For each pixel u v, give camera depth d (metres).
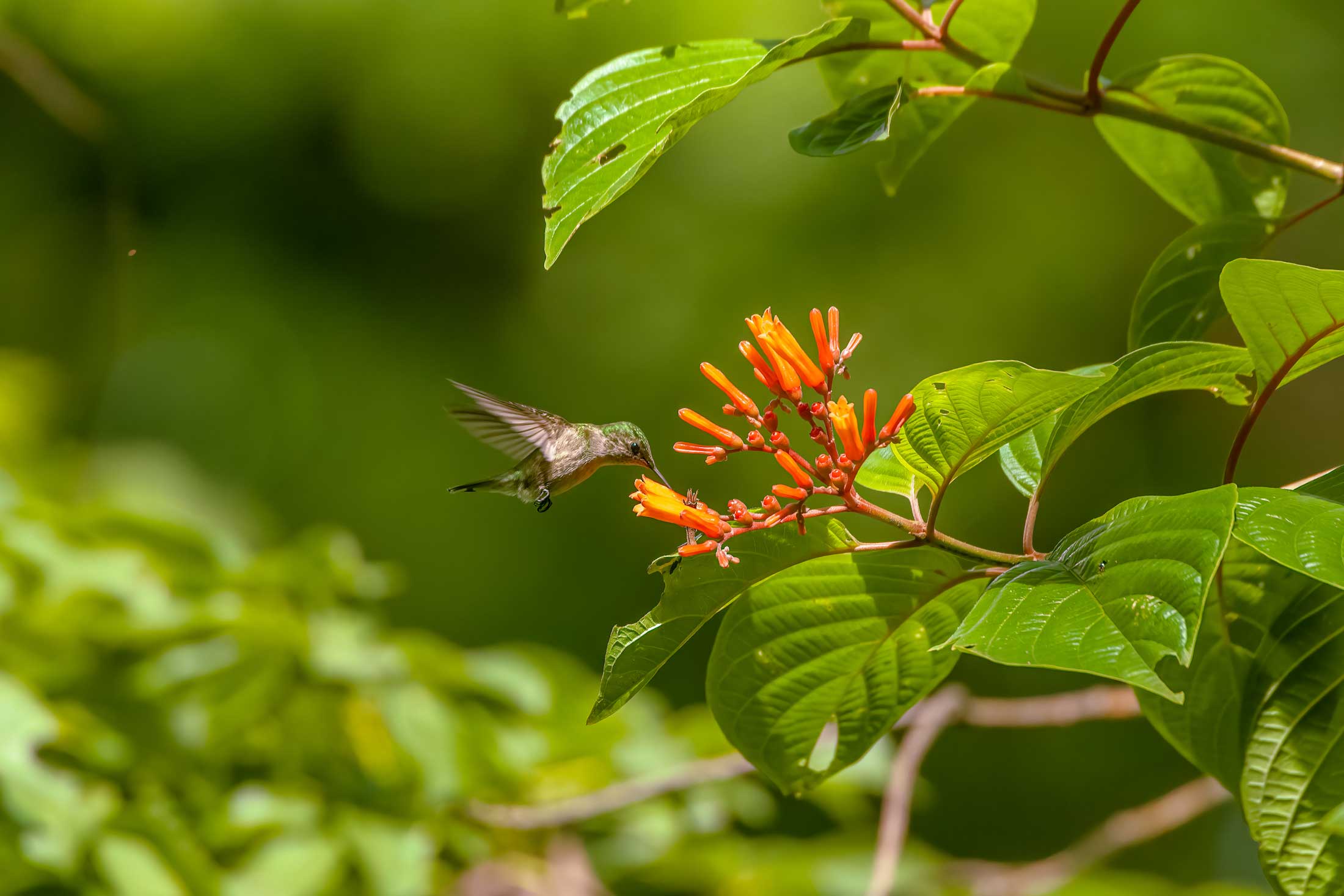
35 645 5.47
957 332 11.49
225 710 5.48
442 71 11.89
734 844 5.69
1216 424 11.94
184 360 12.27
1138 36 11.02
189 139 12.09
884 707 5.23
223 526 8.91
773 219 11.57
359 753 5.52
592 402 12.13
